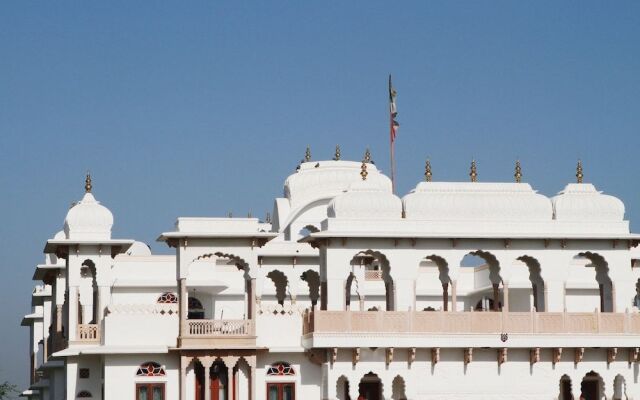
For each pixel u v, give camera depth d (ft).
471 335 197.47
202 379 200.54
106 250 218.59
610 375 202.39
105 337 199.93
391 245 201.87
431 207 204.33
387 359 196.85
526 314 199.31
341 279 199.72
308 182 257.34
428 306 262.67
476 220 204.33
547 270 204.64
